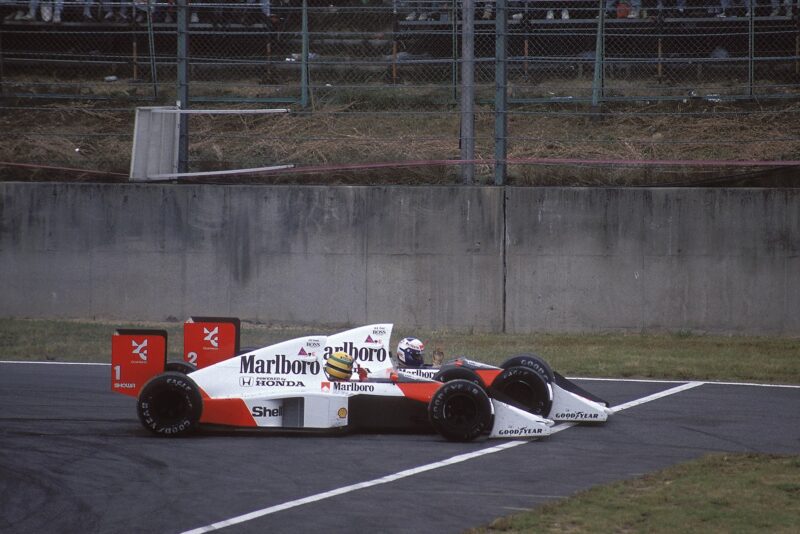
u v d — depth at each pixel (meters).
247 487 29.67
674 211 67.25
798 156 75.81
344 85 87.81
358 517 26.56
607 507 27.38
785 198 66.56
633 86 86.56
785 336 66.44
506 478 30.98
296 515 26.73
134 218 69.94
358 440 36.69
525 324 68.25
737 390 48.22
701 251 67.19
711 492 29.02
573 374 52.56
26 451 34.38
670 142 75.75
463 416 36.44
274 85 86.88
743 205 66.81
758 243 66.81
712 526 25.47
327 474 31.30
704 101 84.50
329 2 90.44
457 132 82.75
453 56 84.25
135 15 87.31
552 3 85.81
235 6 76.12
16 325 66.19
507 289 68.25
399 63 73.06
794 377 51.84
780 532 24.94
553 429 39.09
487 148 80.19
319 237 69.38
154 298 70.00
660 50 80.94
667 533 24.89
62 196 70.06
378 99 87.56
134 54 83.44
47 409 42.03
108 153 82.06
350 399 38.00
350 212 69.12
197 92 89.38
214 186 69.69
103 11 88.81
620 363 55.25
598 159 77.50
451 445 35.94
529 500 28.42
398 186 68.81
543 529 25.28
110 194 69.94
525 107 85.75
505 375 40.03
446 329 68.38
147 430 37.31
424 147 80.19
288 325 69.12
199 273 69.88
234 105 86.56
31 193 70.19
